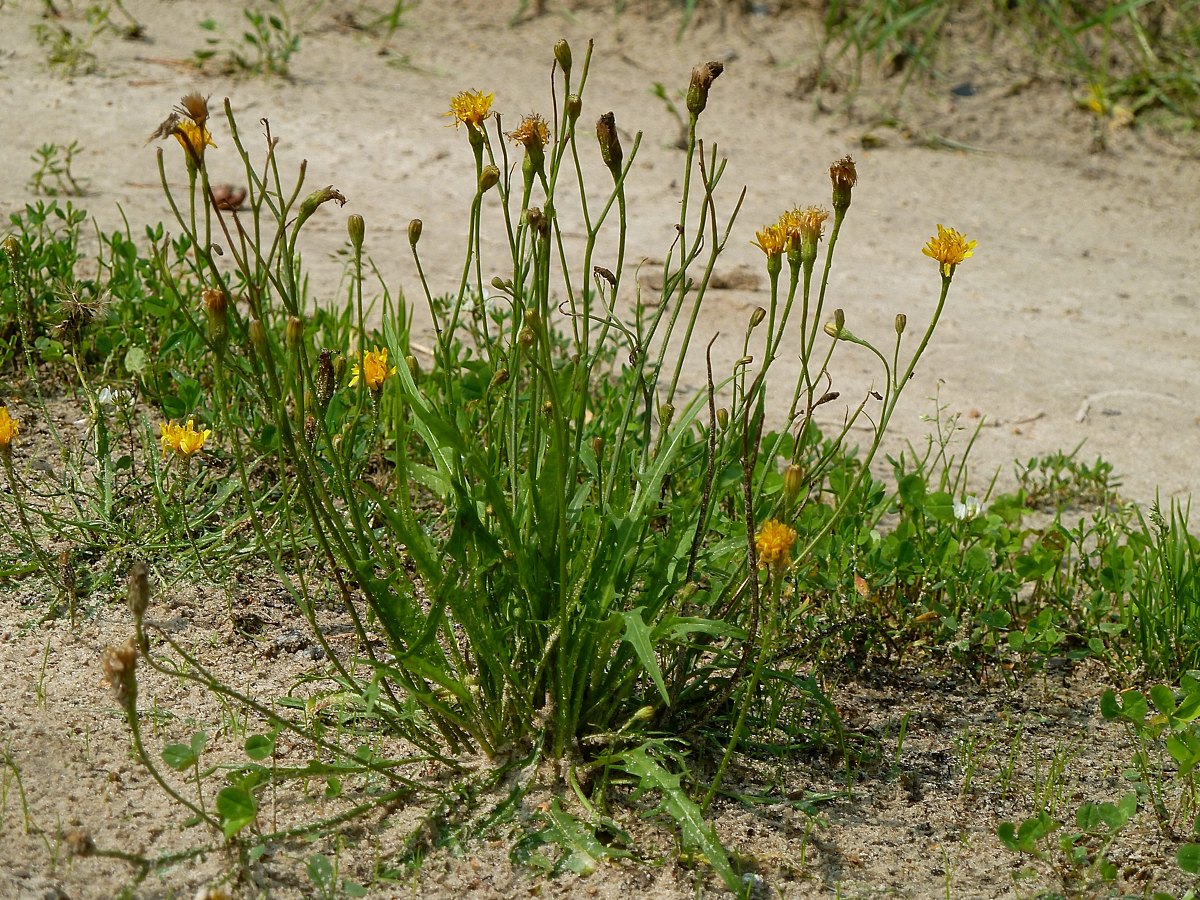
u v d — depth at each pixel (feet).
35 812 12.41
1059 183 37.76
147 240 26.43
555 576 13.04
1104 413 25.49
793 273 12.59
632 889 12.39
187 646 15.25
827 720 15.43
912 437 23.84
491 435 14.29
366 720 14.24
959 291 30.66
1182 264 33.58
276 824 12.68
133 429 19.35
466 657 14.61
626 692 13.33
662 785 12.41
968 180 37.32
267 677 14.93
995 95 41.70
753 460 12.37
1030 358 27.63
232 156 32.40
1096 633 17.70
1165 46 43.57
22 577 16.03
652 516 13.15
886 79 41.88
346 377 18.13
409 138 35.14
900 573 17.15
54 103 33.83
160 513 16.52
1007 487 22.40
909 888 12.90
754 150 37.14
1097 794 14.67
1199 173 39.06
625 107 38.78
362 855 12.52
